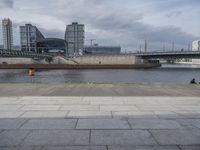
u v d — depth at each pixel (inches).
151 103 397.4
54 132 238.7
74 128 252.2
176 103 398.6
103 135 230.1
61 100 424.2
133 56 5344.5
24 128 251.8
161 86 659.4
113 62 5462.6
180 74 3034.0
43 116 304.8
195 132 239.5
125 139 219.0
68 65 4677.7
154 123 272.5
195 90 572.4
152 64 5546.3
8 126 259.0
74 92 530.3
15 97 455.5
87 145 204.1
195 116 306.7
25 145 203.6
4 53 3986.2
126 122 276.5
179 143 209.2
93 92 530.6
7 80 1950.1
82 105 378.6
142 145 204.5
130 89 587.8
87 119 290.2
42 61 5585.6
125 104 387.9
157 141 213.9
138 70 4210.1
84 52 7209.6
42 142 210.5
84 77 2492.6
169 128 253.1
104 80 2078.0
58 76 2630.4
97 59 5565.9
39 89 579.5
